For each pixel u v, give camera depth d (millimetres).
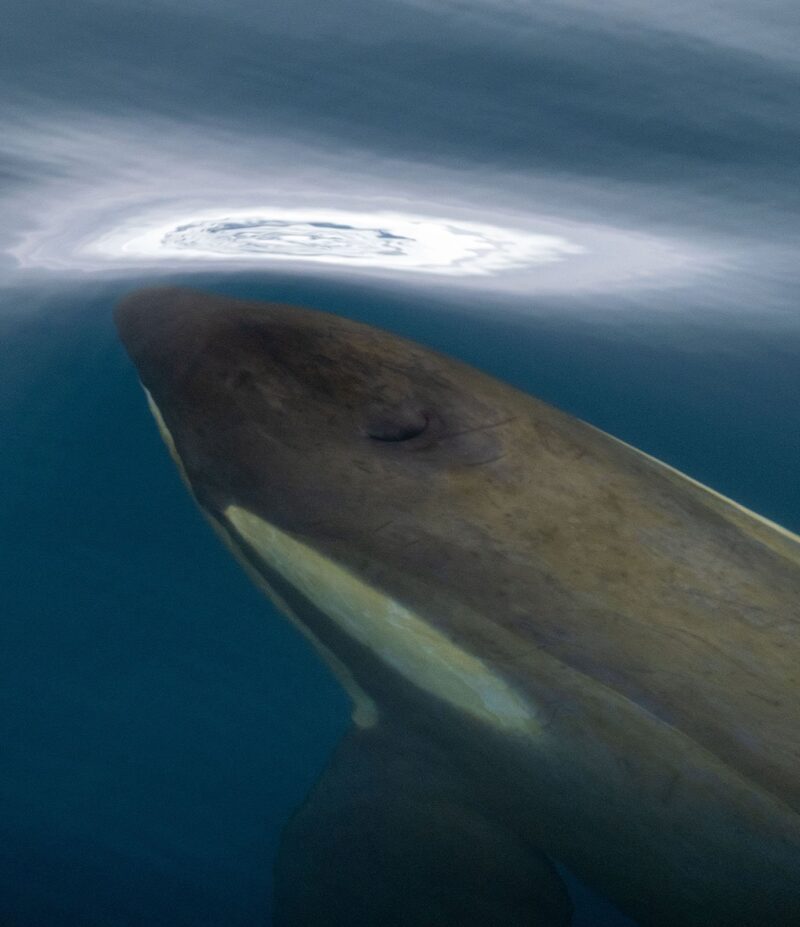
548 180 9922
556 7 12500
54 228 8633
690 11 12805
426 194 9492
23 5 11359
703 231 9477
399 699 5242
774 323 8430
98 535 6844
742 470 7051
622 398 7449
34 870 5566
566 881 5559
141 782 5945
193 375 5664
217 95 10508
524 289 8383
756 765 4273
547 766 4723
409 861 5340
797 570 4965
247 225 8703
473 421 5355
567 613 4676
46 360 7500
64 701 6227
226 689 6305
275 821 5871
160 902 5512
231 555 6082
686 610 4656
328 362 5551
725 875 4391
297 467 5281
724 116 10984
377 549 4992
